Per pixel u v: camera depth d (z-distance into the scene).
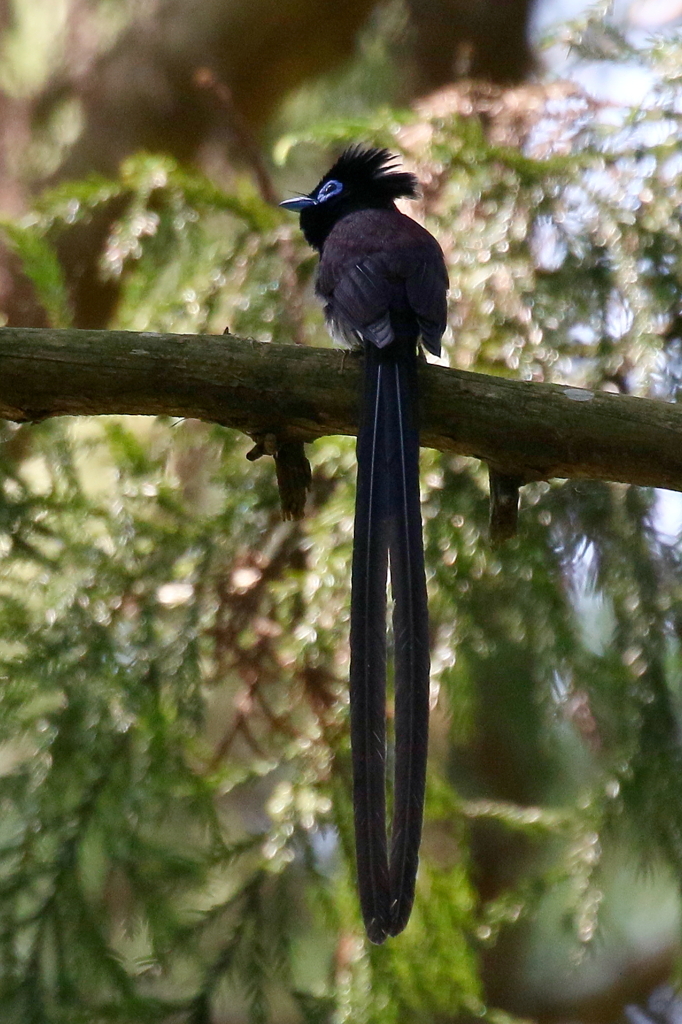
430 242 9.14
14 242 10.62
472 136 10.31
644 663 9.73
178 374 7.67
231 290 10.76
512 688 12.54
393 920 6.21
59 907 9.30
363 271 8.66
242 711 9.76
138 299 11.09
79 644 9.73
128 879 9.54
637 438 7.54
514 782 14.07
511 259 10.04
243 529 10.20
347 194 10.50
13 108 14.77
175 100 14.77
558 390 7.64
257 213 10.96
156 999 9.27
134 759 9.66
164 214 10.94
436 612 9.91
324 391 7.71
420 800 6.46
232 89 15.02
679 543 9.98
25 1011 9.03
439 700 10.37
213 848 9.65
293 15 14.90
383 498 7.46
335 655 9.47
